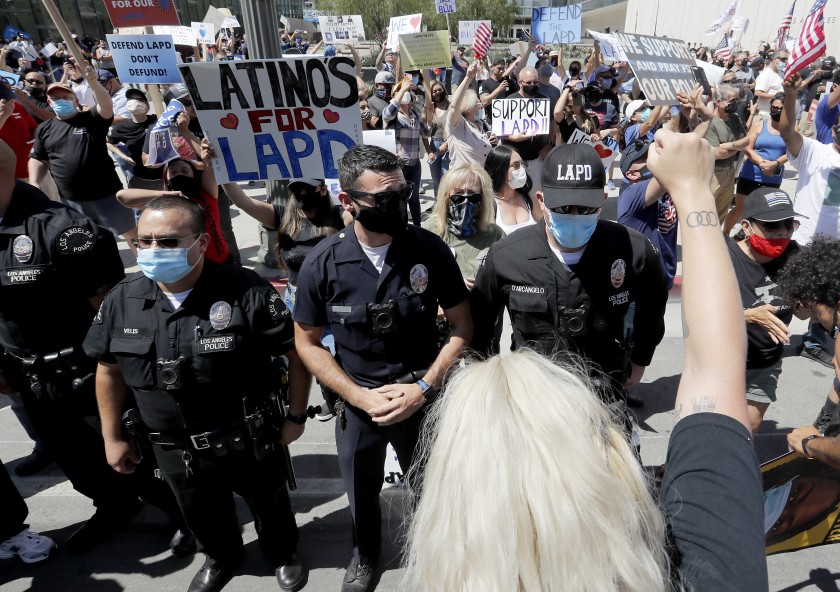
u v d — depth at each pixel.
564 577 0.65
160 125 3.39
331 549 2.74
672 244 3.58
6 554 2.68
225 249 3.64
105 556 2.74
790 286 2.10
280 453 2.41
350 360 2.22
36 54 14.25
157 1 3.66
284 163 2.87
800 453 1.95
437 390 2.17
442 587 0.71
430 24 34.16
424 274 2.14
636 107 6.74
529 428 0.73
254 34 3.83
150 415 2.10
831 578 2.48
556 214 1.99
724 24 14.41
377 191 1.93
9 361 2.52
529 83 5.80
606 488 0.70
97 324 2.11
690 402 0.82
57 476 3.33
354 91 2.71
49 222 2.34
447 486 0.74
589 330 2.20
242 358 2.10
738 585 0.66
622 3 28.12
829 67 8.55
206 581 2.48
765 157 5.94
